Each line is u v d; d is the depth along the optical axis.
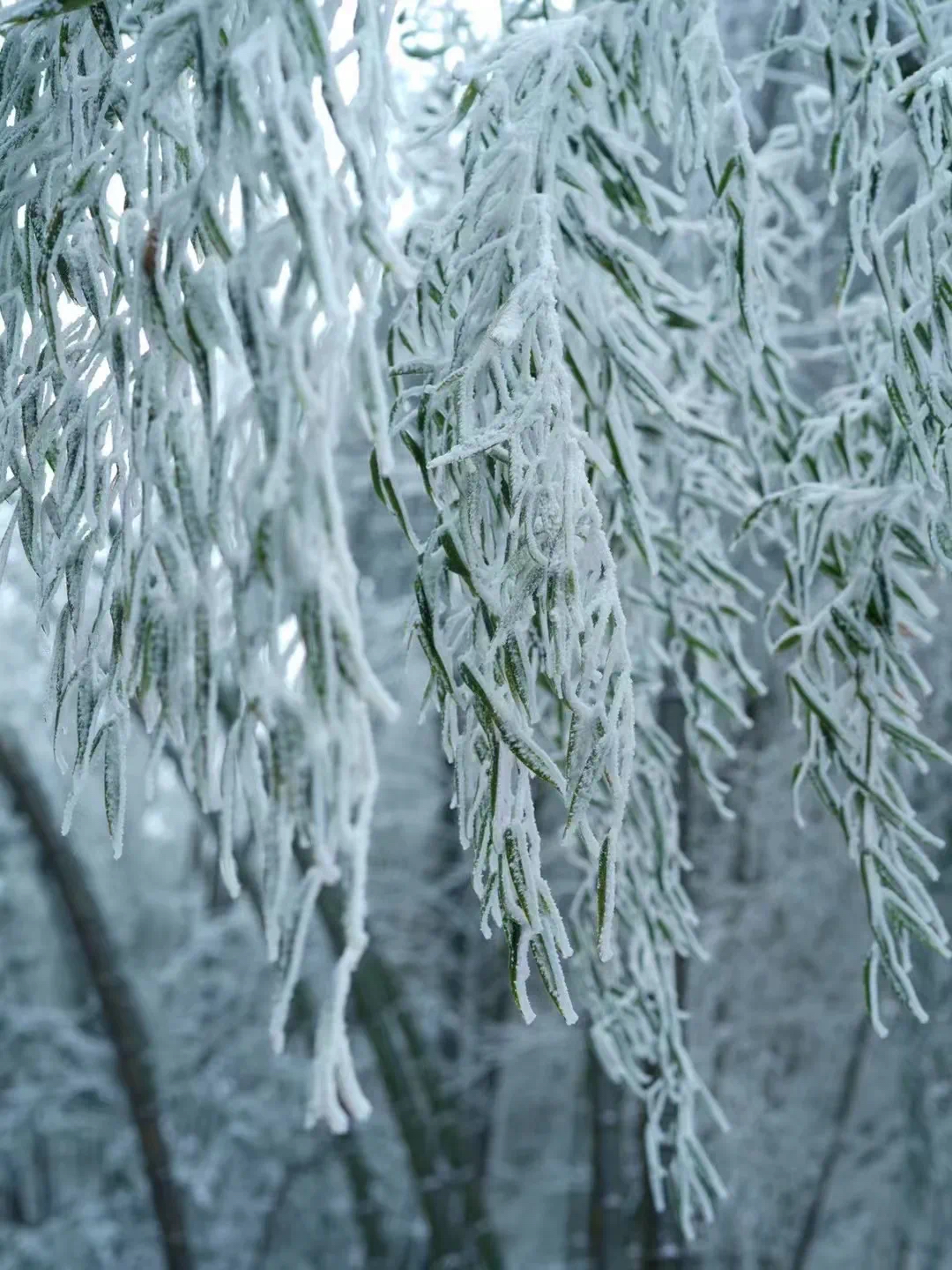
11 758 5.64
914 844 1.75
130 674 1.28
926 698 4.52
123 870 9.20
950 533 1.60
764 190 2.25
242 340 1.22
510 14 1.99
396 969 6.27
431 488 1.36
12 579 5.64
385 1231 7.21
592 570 1.29
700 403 2.18
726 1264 5.17
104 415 1.35
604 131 1.62
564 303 1.64
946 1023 5.23
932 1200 5.67
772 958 5.23
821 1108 5.88
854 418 1.85
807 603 1.84
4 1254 7.52
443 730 1.40
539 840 1.27
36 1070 7.62
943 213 1.55
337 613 1.20
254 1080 7.36
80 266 1.37
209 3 1.27
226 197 1.29
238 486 1.25
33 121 1.42
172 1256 5.79
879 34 1.59
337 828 1.21
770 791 4.68
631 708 1.26
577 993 2.77
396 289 1.56
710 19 1.57
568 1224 8.05
